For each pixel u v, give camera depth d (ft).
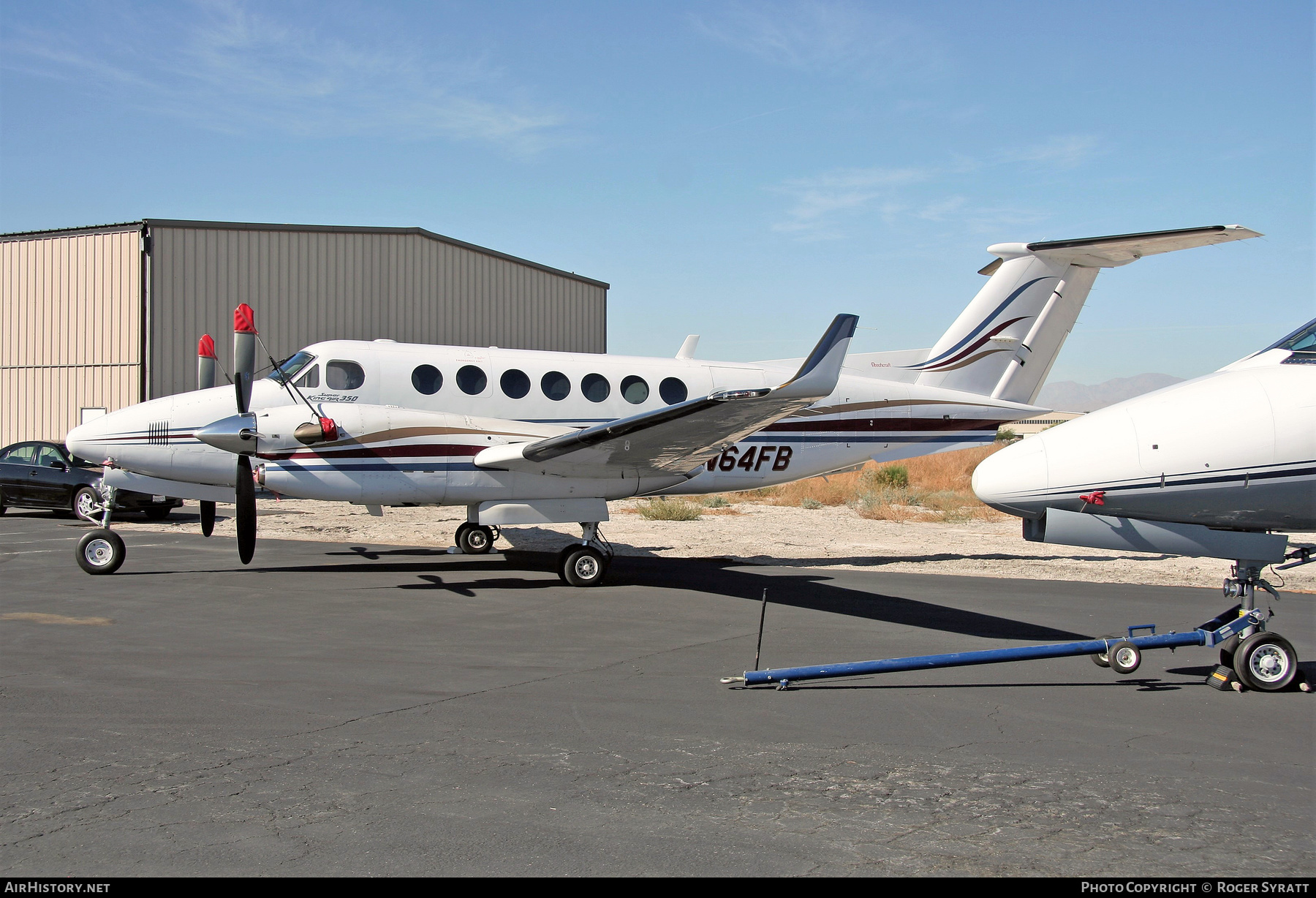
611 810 12.19
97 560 32.73
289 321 72.23
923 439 41.37
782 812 12.24
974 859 10.93
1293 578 37.40
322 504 63.82
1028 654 18.99
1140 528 19.66
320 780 13.05
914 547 47.39
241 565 36.04
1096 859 10.99
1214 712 17.67
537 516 32.53
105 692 17.48
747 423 28.68
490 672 19.71
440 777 13.26
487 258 83.41
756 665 19.08
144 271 68.69
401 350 35.45
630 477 33.09
